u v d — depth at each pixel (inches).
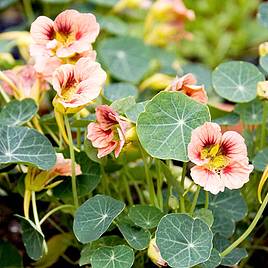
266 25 37.8
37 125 33.6
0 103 38.1
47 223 37.4
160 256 28.5
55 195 32.2
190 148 27.7
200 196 32.6
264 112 32.8
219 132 27.9
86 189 32.1
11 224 38.9
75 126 31.5
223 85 33.5
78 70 29.3
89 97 28.9
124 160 33.0
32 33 30.2
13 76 33.8
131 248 29.3
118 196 34.4
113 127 29.2
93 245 30.2
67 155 32.1
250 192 34.1
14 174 33.6
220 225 32.1
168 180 30.6
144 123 28.5
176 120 28.9
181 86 30.0
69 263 36.4
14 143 30.3
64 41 30.7
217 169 28.2
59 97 29.0
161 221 28.0
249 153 33.8
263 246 36.3
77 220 29.5
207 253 27.6
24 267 36.9
